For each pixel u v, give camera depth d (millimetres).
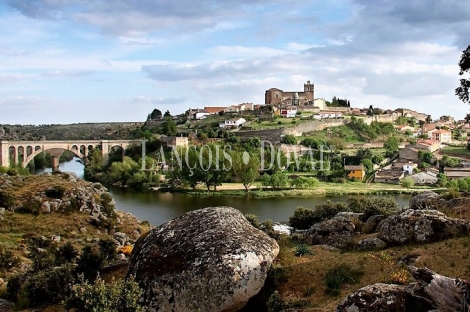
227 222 21375
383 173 140125
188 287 18828
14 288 29016
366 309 15758
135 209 96062
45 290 26516
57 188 66562
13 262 38281
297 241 36125
